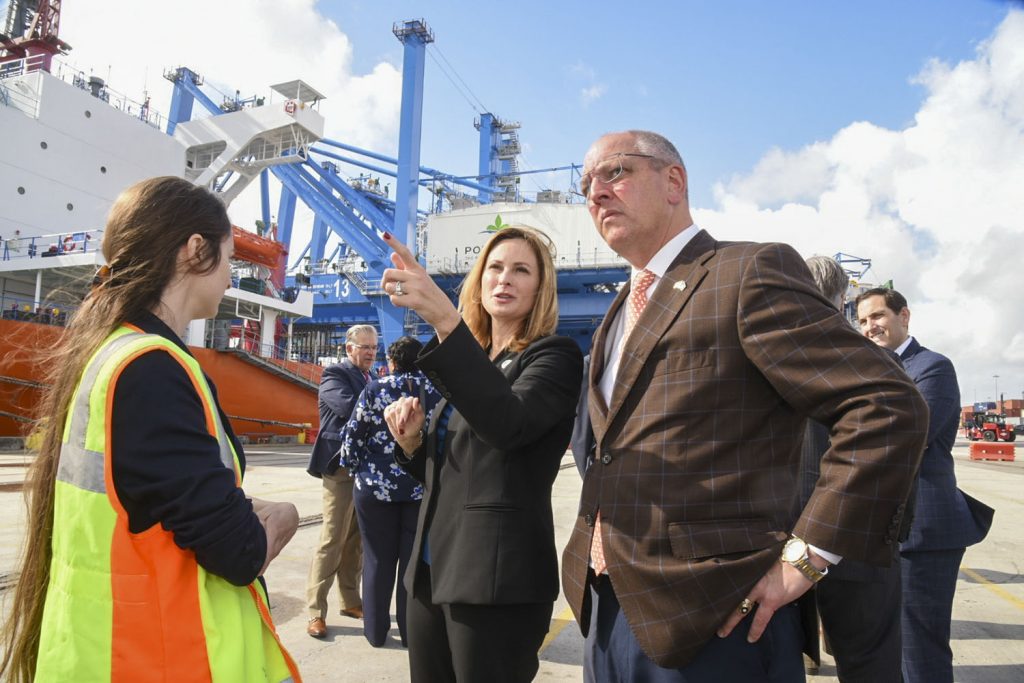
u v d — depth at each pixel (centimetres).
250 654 121
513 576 156
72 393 122
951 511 245
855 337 123
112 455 111
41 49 1945
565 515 749
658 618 128
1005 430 3400
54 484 124
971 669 322
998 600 447
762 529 127
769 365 125
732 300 133
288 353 2300
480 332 208
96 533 112
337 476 363
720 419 131
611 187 158
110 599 111
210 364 1773
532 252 186
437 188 3941
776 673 131
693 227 160
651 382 140
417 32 2927
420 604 177
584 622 150
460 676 160
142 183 135
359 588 406
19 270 1522
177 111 3016
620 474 139
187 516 110
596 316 3022
